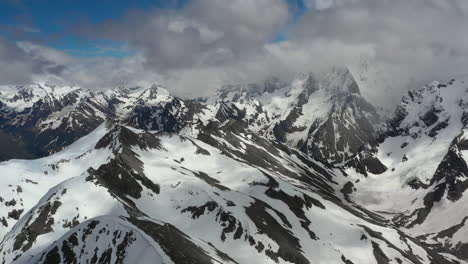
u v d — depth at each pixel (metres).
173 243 108.00
